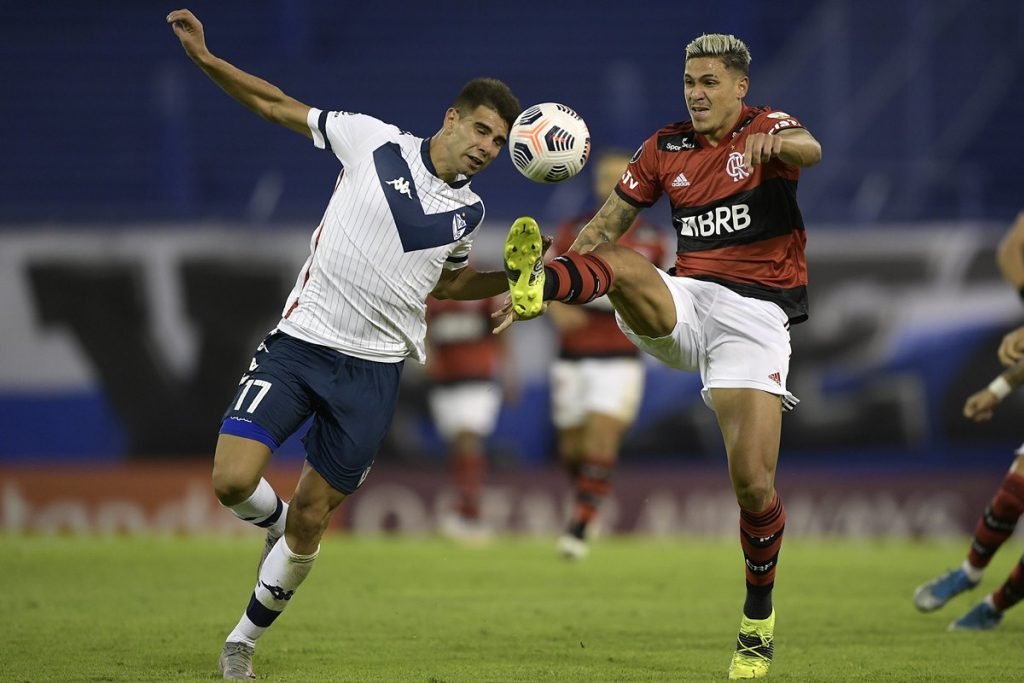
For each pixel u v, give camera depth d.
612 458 39.44
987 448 50.50
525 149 21.03
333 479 19.94
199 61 20.20
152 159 67.88
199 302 49.69
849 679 20.00
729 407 20.19
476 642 23.84
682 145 21.00
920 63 64.50
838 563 39.62
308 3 75.31
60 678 19.48
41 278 49.53
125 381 49.62
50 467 49.28
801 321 20.94
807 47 64.88
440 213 20.31
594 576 35.22
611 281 19.91
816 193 61.75
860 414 50.28
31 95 70.56
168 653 22.00
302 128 20.56
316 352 19.98
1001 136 66.12
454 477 50.06
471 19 74.88
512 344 50.31
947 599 26.88
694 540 49.56
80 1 74.38
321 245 20.22
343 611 27.97
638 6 74.88
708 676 20.22
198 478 49.50
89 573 34.53
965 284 50.31
